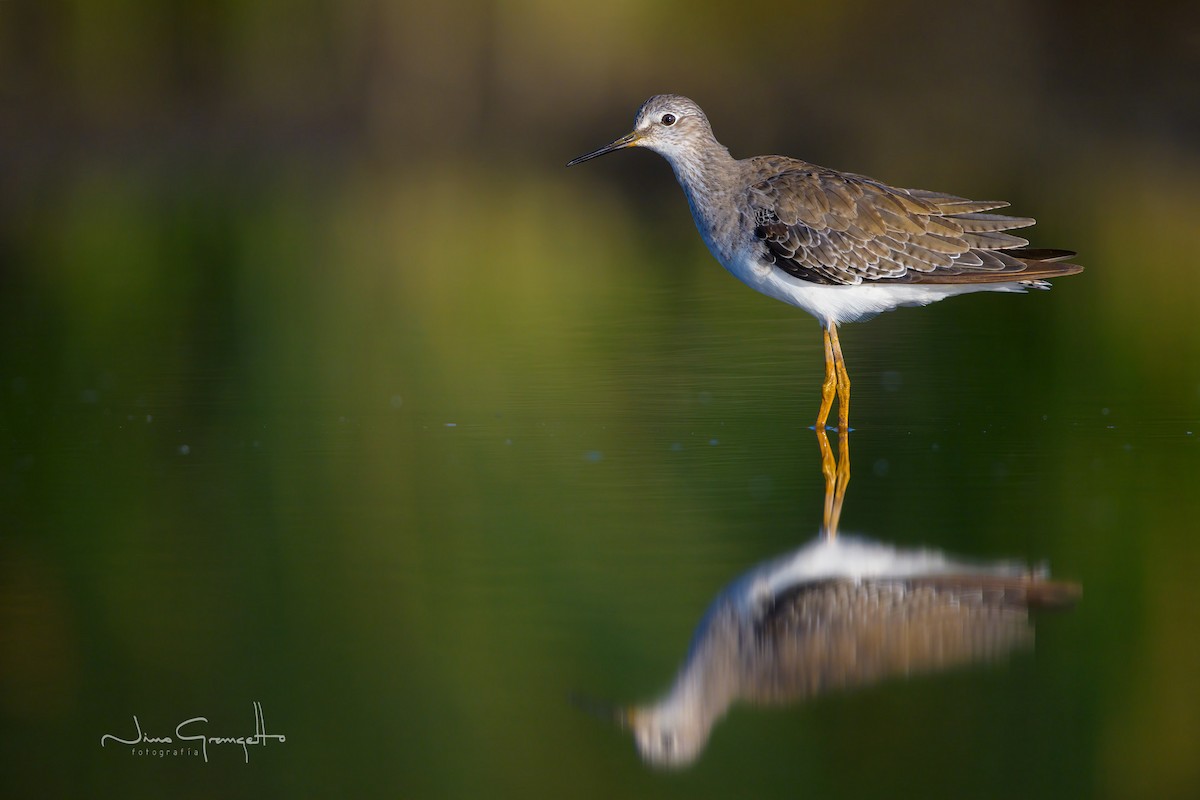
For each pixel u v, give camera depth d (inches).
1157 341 687.1
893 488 460.1
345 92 1424.7
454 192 1280.8
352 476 483.5
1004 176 1177.4
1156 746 303.4
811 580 381.7
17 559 403.2
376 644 349.1
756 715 319.3
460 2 1380.4
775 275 565.3
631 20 1348.4
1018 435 526.3
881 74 1385.3
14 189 1272.1
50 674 337.1
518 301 845.2
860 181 562.6
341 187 1309.1
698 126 581.9
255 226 1115.9
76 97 1451.8
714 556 399.9
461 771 297.6
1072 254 548.1
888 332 733.9
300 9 1422.2
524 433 541.3
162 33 1455.5
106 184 1315.2
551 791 293.0
